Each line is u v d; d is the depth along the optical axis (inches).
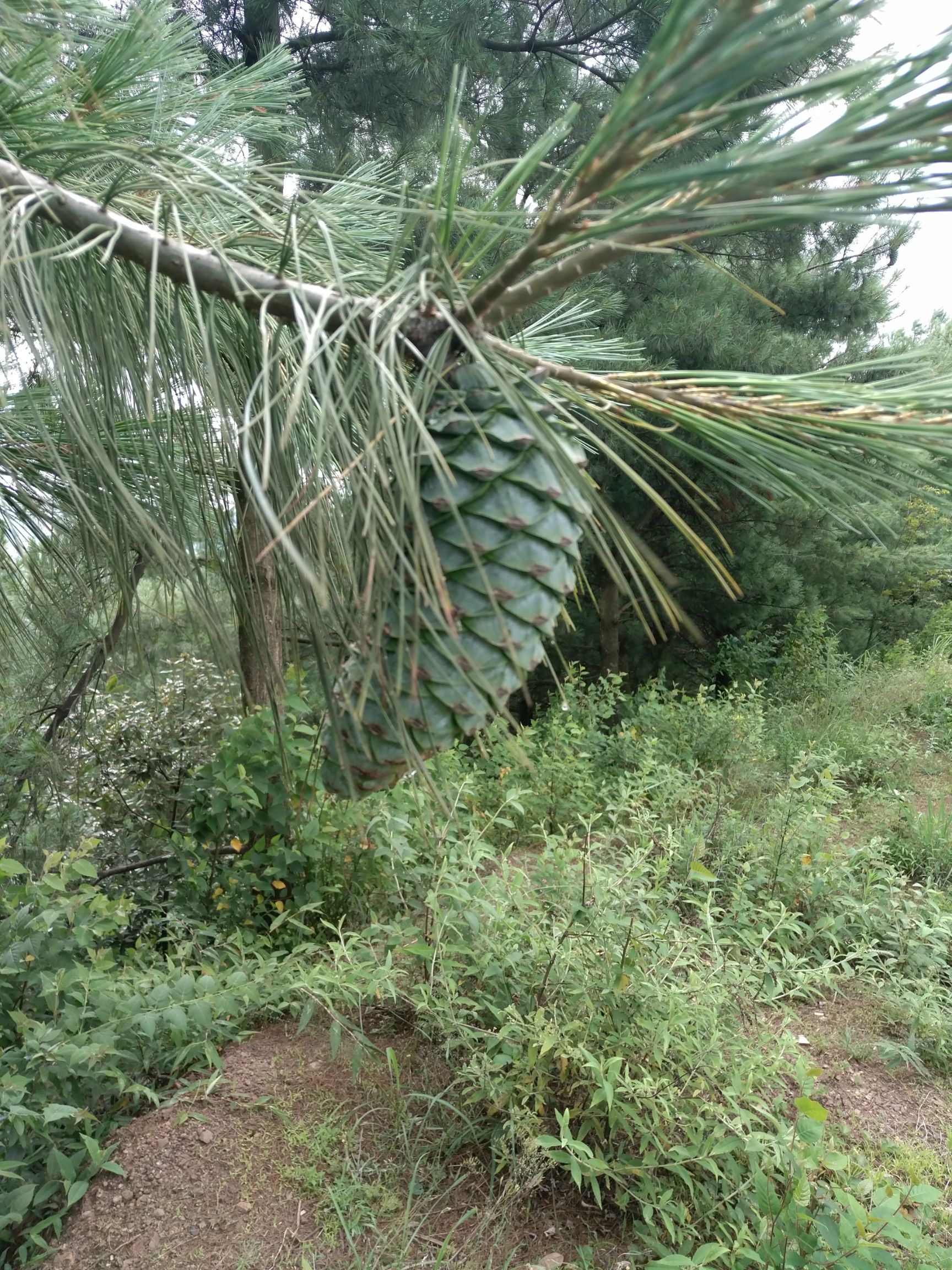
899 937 148.1
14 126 37.9
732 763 232.8
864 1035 130.0
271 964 109.3
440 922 106.3
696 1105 90.7
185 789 158.7
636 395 32.8
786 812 176.1
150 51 47.8
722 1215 86.0
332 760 37.8
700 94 17.8
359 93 201.9
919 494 32.3
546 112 205.8
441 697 33.3
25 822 148.3
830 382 31.5
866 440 30.8
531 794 182.2
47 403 53.9
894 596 449.7
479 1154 94.7
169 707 173.0
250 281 35.4
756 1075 91.7
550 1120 96.3
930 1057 126.3
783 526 333.7
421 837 126.8
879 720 306.5
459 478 32.7
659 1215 85.0
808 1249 72.2
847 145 18.6
